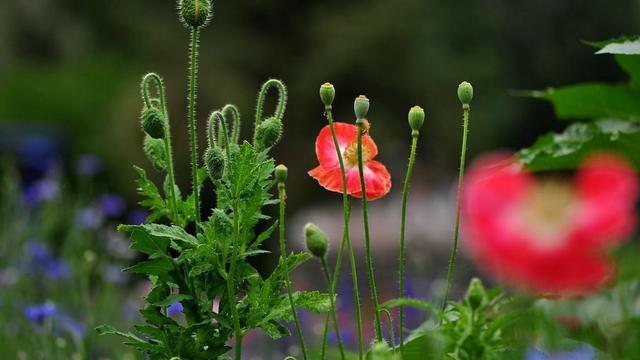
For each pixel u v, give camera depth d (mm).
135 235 2740
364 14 23391
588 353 2607
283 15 23016
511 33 28672
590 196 1525
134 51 23078
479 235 1571
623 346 2916
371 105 23453
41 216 8508
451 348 2582
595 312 2949
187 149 19109
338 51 22688
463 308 2527
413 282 6375
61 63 21656
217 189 2760
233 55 22344
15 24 27141
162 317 2779
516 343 2555
